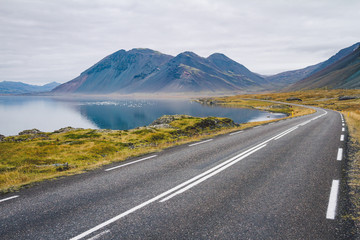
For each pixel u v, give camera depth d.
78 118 155.38
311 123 28.95
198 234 4.83
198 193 7.05
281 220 5.34
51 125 125.62
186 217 5.57
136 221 5.41
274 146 14.30
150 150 14.45
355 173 8.37
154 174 9.14
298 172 8.84
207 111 147.88
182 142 17.36
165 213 5.79
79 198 6.87
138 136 22.97
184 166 10.23
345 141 15.10
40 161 13.82
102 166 10.84
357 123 26.03
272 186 7.47
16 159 14.16
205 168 9.80
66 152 16.47
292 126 26.09
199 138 19.30
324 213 5.58
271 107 138.38
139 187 7.69
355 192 6.69
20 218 5.68
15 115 180.38
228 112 132.25
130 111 195.00
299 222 5.23
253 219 5.41
